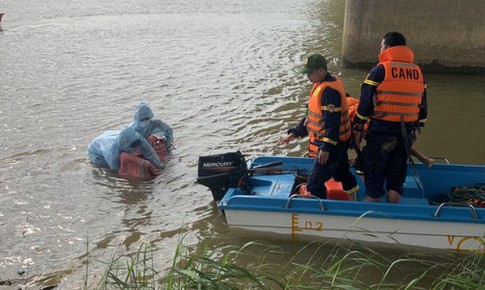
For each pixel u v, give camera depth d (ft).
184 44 51.19
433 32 39.99
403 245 17.76
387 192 18.71
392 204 17.40
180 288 12.65
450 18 39.45
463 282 12.77
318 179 18.51
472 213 17.04
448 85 37.93
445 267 16.92
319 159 17.83
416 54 40.73
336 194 18.99
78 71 41.14
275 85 37.42
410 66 17.47
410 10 39.83
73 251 18.13
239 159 20.27
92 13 70.44
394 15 40.19
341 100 17.72
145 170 23.52
